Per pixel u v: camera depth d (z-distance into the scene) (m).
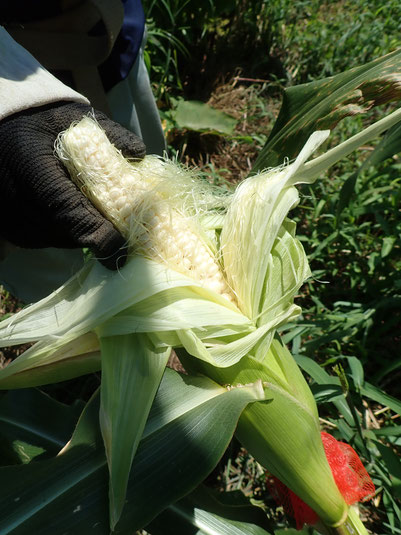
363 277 0.52
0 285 0.56
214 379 0.31
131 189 0.30
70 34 0.39
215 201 0.35
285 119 0.43
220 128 0.71
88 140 0.29
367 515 0.40
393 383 0.47
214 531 0.32
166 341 0.29
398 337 0.50
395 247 0.54
